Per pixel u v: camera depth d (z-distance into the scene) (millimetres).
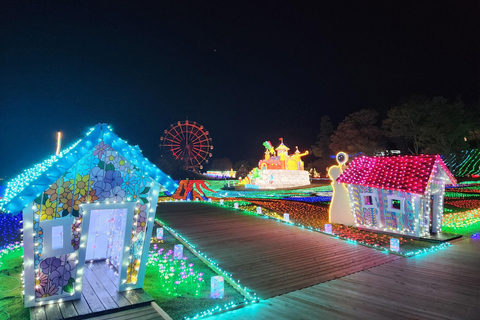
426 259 8477
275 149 50938
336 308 5336
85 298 5340
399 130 40031
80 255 5277
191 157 50906
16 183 7141
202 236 11016
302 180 48062
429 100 40000
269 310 5270
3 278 6551
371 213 12227
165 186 5867
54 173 4988
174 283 6527
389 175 11750
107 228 7465
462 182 33500
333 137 46312
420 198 10984
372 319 4918
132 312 5008
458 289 6230
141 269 5805
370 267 7789
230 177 67562
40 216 5039
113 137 5473
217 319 4914
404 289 6230
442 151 38188
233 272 7402
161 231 10477
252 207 18328
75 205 5297
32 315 4711
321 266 7867
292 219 14625
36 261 5043
